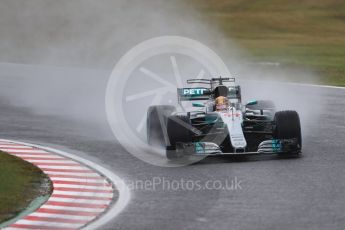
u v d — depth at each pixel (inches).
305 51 4596.5
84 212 1257.4
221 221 1183.6
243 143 1557.6
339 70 3654.0
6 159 1653.5
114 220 1205.7
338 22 5866.1
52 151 1780.3
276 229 1133.7
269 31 5541.3
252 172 1513.3
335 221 1168.2
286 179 1450.5
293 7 6314.0
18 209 1282.0
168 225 1168.8
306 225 1150.3
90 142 1903.3
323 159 1627.7
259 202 1293.1
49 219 1216.2
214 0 6525.6
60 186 1437.0
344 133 1966.0
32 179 1489.9
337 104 2554.1
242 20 5885.8
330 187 1384.1
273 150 1604.3
